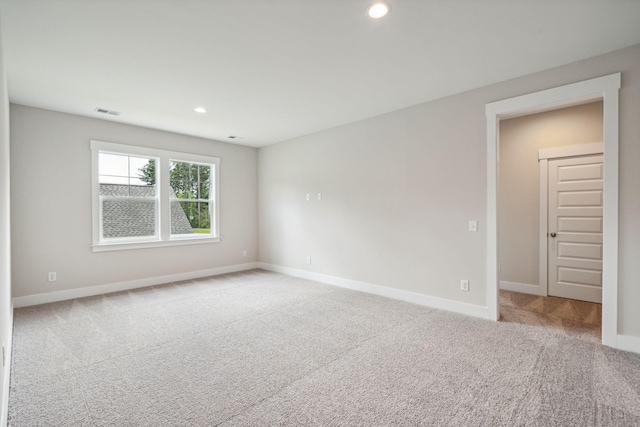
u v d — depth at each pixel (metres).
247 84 3.21
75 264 4.15
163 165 4.99
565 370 2.28
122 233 4.62
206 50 2.54
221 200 5.74
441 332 2.99
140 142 4.73
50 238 3.96
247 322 3.28
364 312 3.57
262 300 4.05
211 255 5.59
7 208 2.64
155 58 2.66
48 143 3.94
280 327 3.14
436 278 3.72
